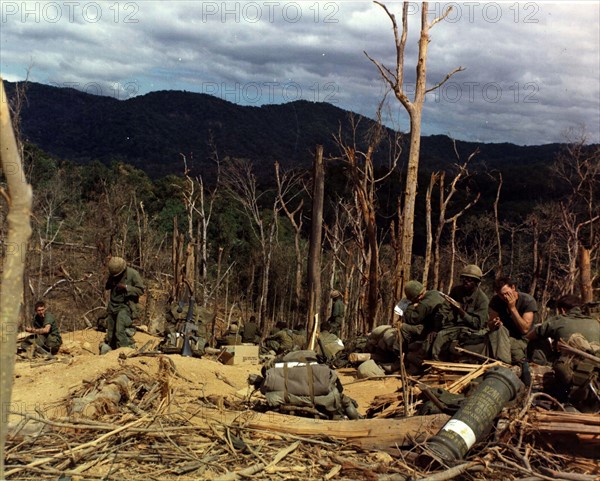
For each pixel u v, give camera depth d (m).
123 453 4.93
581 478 4.66
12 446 5.04
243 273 31.66
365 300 15.43
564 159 29.33
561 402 6.01
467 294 7.97
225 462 4.98
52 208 34.53
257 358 9.89
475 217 37.38
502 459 5.01
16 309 2.69
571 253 23.62
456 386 6.57
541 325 6.56
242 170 35.44
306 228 38.53
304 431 5.60
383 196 38.44
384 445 5.43
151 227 34.38
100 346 10.23
